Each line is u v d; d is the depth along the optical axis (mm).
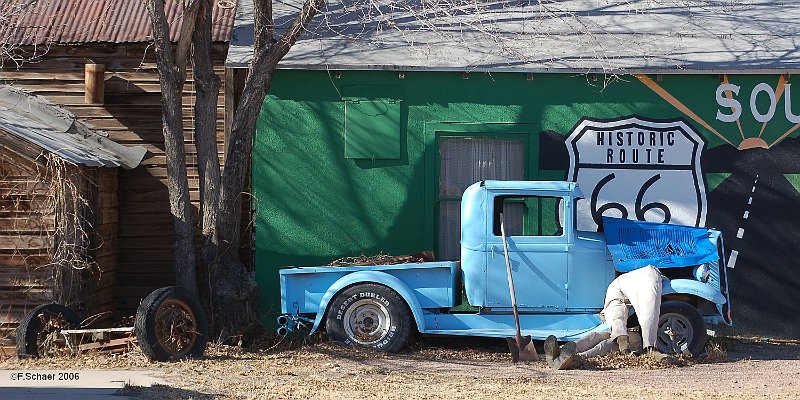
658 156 13648
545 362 11062
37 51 14047
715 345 11719
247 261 14039
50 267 11672
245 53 13438
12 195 11633
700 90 13688
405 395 8938
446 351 11750
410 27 14297
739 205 13633
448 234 13742
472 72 13539
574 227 11438
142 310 10719
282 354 11383
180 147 12164
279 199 13562
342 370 10453
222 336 11945
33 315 11062
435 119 13609
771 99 13672
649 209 13633
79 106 14102
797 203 13625
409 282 11562
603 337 11141
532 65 13430
